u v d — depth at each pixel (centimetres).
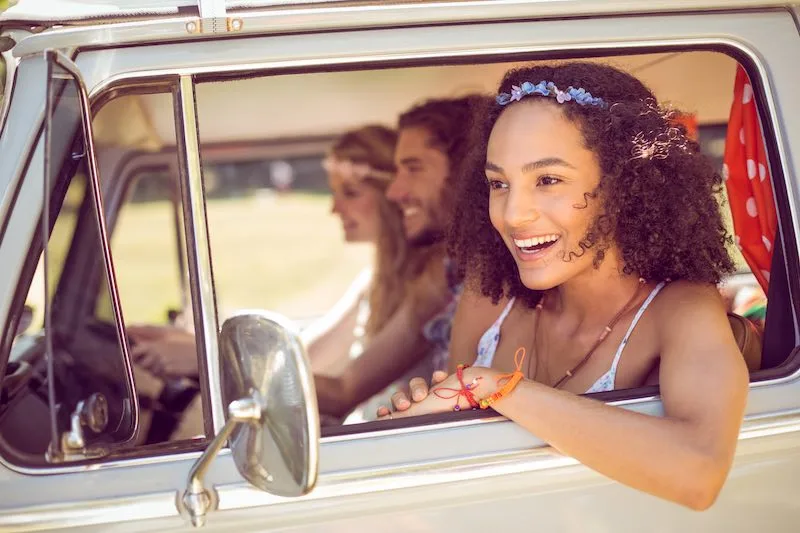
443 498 152
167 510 143
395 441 151
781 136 170
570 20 164
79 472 143
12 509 141
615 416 148
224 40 155
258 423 124
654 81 240
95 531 142
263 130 369
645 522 158
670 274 177
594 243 175
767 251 190
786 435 160
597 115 171
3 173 145
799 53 171
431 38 160
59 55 126
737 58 172
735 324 182
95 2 151
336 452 149
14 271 144
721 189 193
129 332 316
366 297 359
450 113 311
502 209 179
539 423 150
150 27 152
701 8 168
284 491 127
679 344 162
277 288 734
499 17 162
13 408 165
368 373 322
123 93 154
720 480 144
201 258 151
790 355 168
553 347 196
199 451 147
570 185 172
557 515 156
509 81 183
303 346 118
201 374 150
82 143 144
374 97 315
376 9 157
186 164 152
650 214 174
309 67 158
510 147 173
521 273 180
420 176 320
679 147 177
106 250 148
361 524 151
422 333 326
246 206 803
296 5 155
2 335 143
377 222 347
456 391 163
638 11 166
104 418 143
